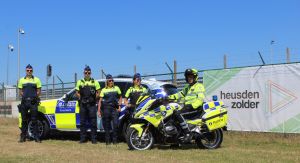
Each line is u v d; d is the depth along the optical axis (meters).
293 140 12.55
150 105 10.49
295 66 12.88
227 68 14.52
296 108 12.83
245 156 9.67
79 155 9.85
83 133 12.66
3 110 30.41
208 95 14.98
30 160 9.21
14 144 12.31
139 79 12.12
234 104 14.30
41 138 13.80
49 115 13.64
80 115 12.60
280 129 13.18
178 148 11.03
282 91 13.16
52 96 26.70
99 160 9.12
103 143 12.59
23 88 13.09
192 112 10.61
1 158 9.48
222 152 10.30
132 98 11.99
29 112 13.49
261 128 13.62
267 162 8.86
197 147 11.23
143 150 10.63
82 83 12.51
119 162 8.87
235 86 14.27
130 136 10.66
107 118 12.20
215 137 11.07
